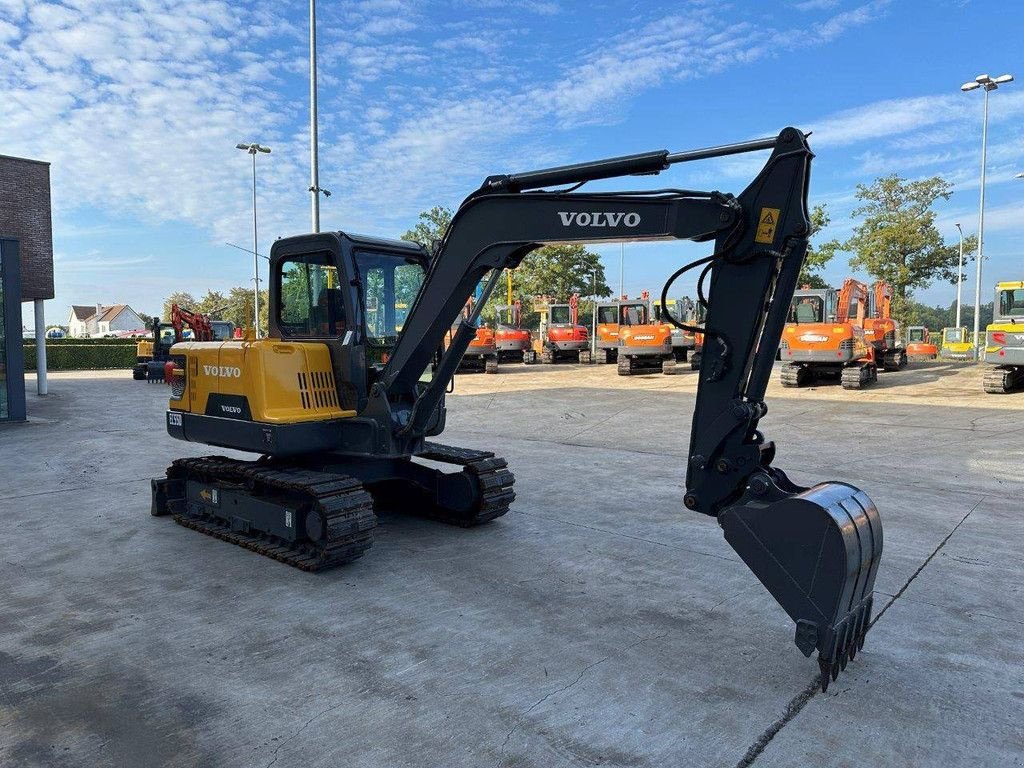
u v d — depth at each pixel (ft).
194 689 11.04
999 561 17.11
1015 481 25.94
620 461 31.14
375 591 15.37
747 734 9.80
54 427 43.19
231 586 15.70
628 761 9.15
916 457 30.60
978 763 9.16
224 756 9.25
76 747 9.44
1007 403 45.93
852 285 61.36
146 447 35.40
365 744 9.52
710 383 12.14
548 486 26.02
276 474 17.66
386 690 11.02
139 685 11.18
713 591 15.34
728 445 12.05
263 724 10.03
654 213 12.55
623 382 66.95
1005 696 10.87
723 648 12.52
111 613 14.14
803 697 10.80
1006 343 49.39
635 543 18.89
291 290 19.90
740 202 11.67
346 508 16.40
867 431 37.37
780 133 11.32
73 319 399.65
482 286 16.63
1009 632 13.17
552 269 160.76
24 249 62.03
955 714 10.34
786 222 11.33
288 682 11.27
